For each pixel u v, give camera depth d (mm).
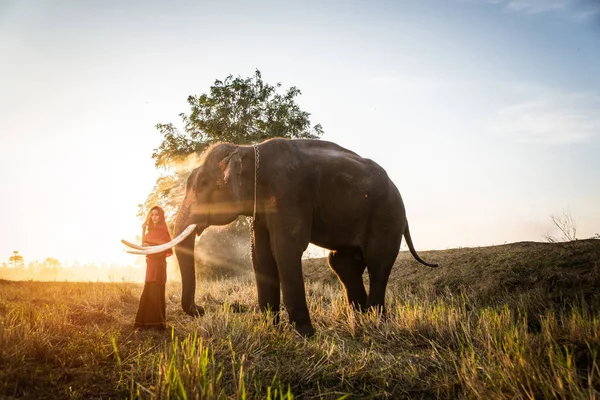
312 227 7141
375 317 6934
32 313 6145
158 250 6254
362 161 7660
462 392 4270
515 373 4191
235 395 3887
